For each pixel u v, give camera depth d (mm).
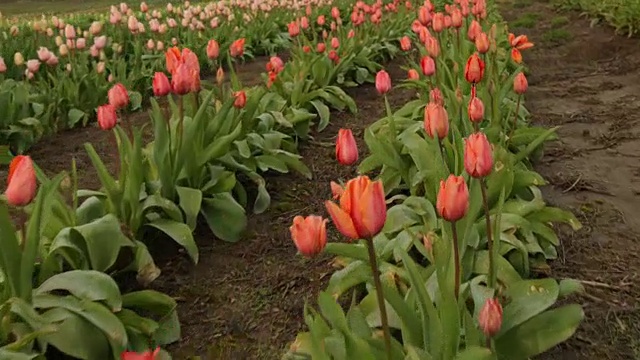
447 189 1923
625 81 7469
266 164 4637
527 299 2336
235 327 3020
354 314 2258
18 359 2248
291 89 6172
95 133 6598
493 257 2428
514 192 3607
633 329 2791
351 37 7949
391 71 9125
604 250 3498
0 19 10750
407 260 2090
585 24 11781
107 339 2604
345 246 2689
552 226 3723
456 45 5715
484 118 4531
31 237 2420
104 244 2990
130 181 3334
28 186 2209
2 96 5926
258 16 11977
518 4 15773
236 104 4227
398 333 2654
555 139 5383
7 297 2504
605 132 5578
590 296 3035
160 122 3562
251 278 3447
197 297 3277
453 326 2037
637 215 3918
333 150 5480
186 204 3604
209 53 4613
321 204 4402
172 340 2896
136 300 2928
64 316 2516
